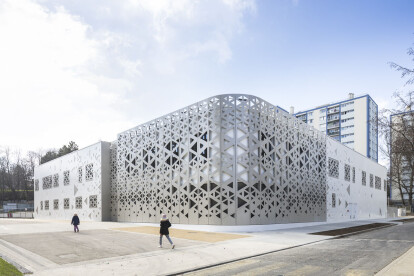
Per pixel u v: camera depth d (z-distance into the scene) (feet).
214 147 80.48
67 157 153.79
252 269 32.65
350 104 305.12
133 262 35.99
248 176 78.64
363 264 34.86
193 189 84.89
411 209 244.01
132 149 113.19
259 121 83.15
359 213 145.18
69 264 34.96
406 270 29.89
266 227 77.92
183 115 91.56
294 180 93.09
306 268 32.89
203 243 51.62
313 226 91.91
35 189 192.03
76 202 142.00
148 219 100.83
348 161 136.87
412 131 49.34
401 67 38.32
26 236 61.41
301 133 100.32
